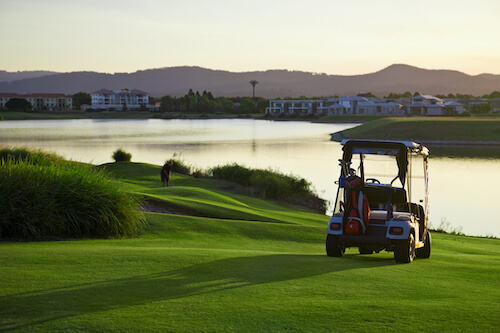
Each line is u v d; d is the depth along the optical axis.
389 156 9.70
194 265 7.88
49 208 11.34
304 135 93.88
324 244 14.04
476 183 38.91
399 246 9.12
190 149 65.75
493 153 64.62
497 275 7.77
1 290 6.01
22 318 4.97
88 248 9.32
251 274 7.30
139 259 8.16
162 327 4.78
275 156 57.44
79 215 11.71
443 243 15.86
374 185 9.72
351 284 6.73
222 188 31.47
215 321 4.97
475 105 189.00
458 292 6.38
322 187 35.81
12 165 12.26
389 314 5.23
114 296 5.87
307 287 6.49
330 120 164.88
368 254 11.59
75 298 5.74
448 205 29.50
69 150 62.91
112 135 93.12
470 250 14.69
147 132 103.25
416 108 179.88
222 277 7.05
